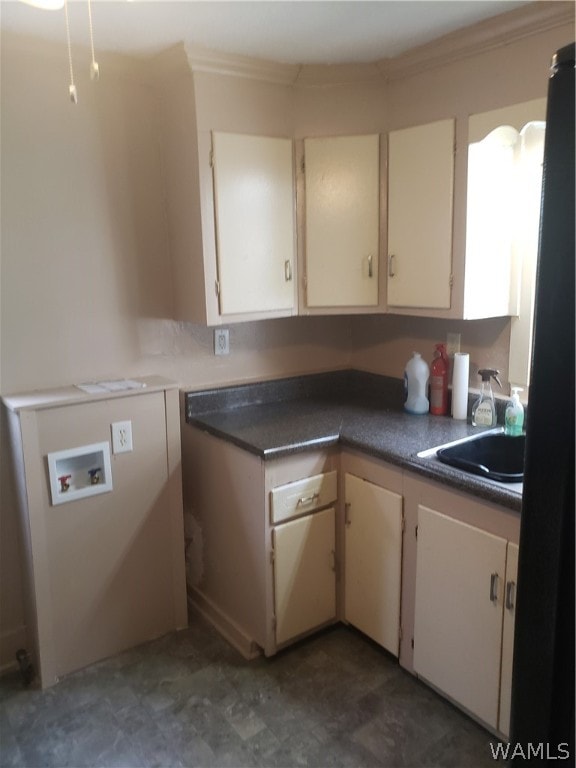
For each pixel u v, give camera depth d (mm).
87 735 1919
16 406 1973
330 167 2404
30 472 2014
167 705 2045
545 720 929
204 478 2465
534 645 929
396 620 2129
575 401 823
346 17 1839
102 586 2252
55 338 2244
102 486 2184
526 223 2223
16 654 2238
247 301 2361
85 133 2211
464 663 1881
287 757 1820
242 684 2143
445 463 1927
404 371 2656
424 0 1729
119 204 2328
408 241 2334
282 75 2268
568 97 801
